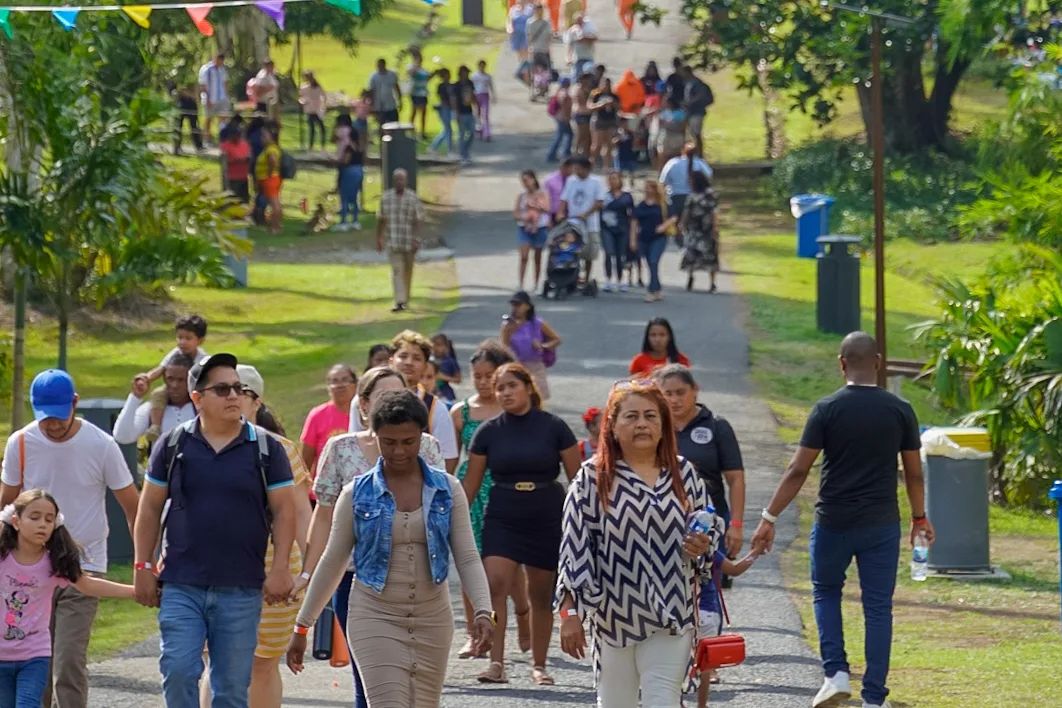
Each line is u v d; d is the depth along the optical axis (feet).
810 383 196.03
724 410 182.19
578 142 366.22
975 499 123.75
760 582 119.14
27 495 74.43
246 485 68.74
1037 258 182.19
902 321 243.40
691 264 248.93
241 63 383.04
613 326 222.07
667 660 64.03
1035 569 128.16
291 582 69.36
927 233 315.17
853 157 352.08
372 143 393.91
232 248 162.50
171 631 67.62
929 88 439.63
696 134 354.95
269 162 309.01
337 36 410.72
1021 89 207.92
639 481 64.13
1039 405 156.87
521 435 89.92
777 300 245.65
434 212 327.88
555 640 104.83
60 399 78.18
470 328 221.87
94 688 92.99
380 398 66.44
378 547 65.82
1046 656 96.99
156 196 152.05
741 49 355.77
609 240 246.68
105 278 152.25
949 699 85.51
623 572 63.72
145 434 102.68
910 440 81.20
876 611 80.28
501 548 89.86
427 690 67.05
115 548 131.75
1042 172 200.75
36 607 74.84
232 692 68.59
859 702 85.35
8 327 223.10
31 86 145.69
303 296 252.83
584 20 414.62
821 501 81.35
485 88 406.21
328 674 97.14
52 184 147.84
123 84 168.66
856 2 328.70
